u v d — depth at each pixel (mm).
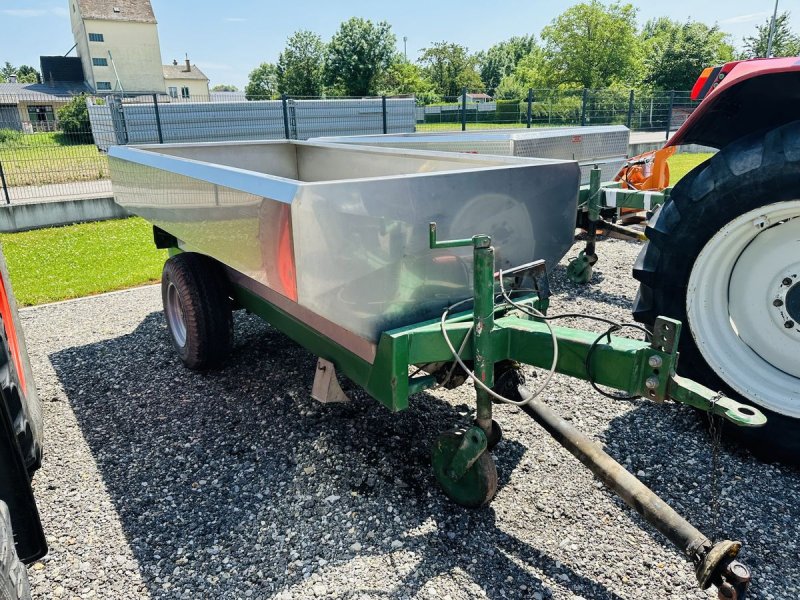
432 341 2146
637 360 1877
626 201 4660
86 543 2252
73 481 2656
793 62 2471
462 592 1955
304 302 1917
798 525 2236
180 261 3471
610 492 2459
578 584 1985
